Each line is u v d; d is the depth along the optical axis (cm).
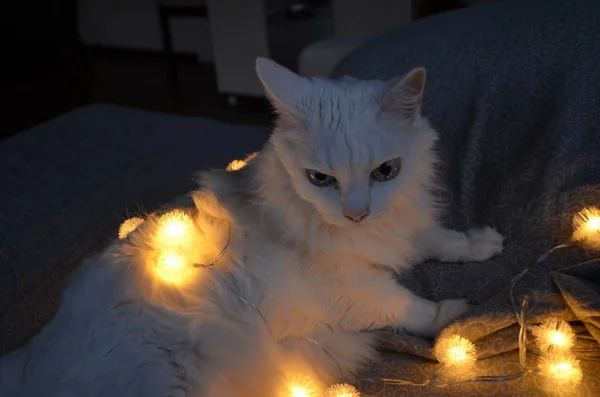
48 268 61
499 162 58
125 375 42
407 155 45
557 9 62
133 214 65
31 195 71
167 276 46
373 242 48
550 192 52
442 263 54
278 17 134
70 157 79
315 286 49
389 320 50
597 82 56
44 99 171
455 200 58
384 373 48
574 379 42
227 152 78
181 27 195
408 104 44
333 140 43
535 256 50
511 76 60
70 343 43
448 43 66
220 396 44
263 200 49
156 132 85
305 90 45
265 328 48
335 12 125
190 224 48
